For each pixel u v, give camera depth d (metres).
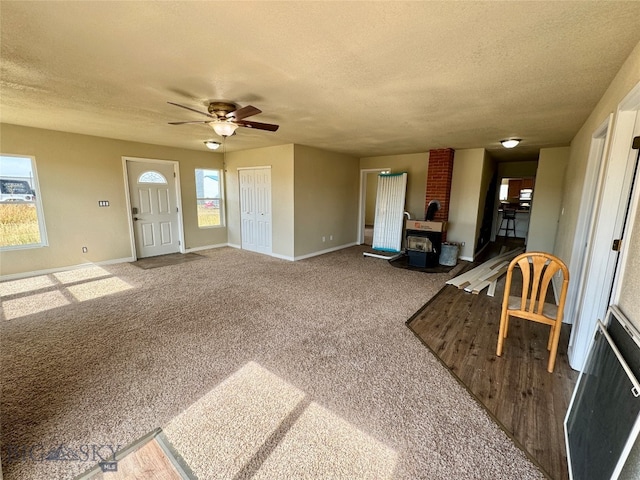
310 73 2.18
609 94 2.29
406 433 1.69
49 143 4.42
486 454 1.56
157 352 2.48
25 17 1.50
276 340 2.70
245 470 1.46
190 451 1.56
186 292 3.93
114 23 1.56
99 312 3.26
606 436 1.22
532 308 2.36
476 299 3.80
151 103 2.97
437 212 5.82
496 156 6.79
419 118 3.41
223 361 2.36
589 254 2.25
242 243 6.81
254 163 6.15
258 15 1.47
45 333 2.78
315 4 1.37
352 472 1.45
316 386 2.08
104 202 5.10
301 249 5.91
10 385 2.04
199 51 1.86
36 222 4.47
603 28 1.54
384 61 1.97
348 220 7.21
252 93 2.63
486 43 1.72
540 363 2.40
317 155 5.98
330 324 3.03
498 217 8.71
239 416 1.80
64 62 2.04
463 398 1.98
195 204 6.46
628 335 1.38
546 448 1.60
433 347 2.62
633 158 1.99
